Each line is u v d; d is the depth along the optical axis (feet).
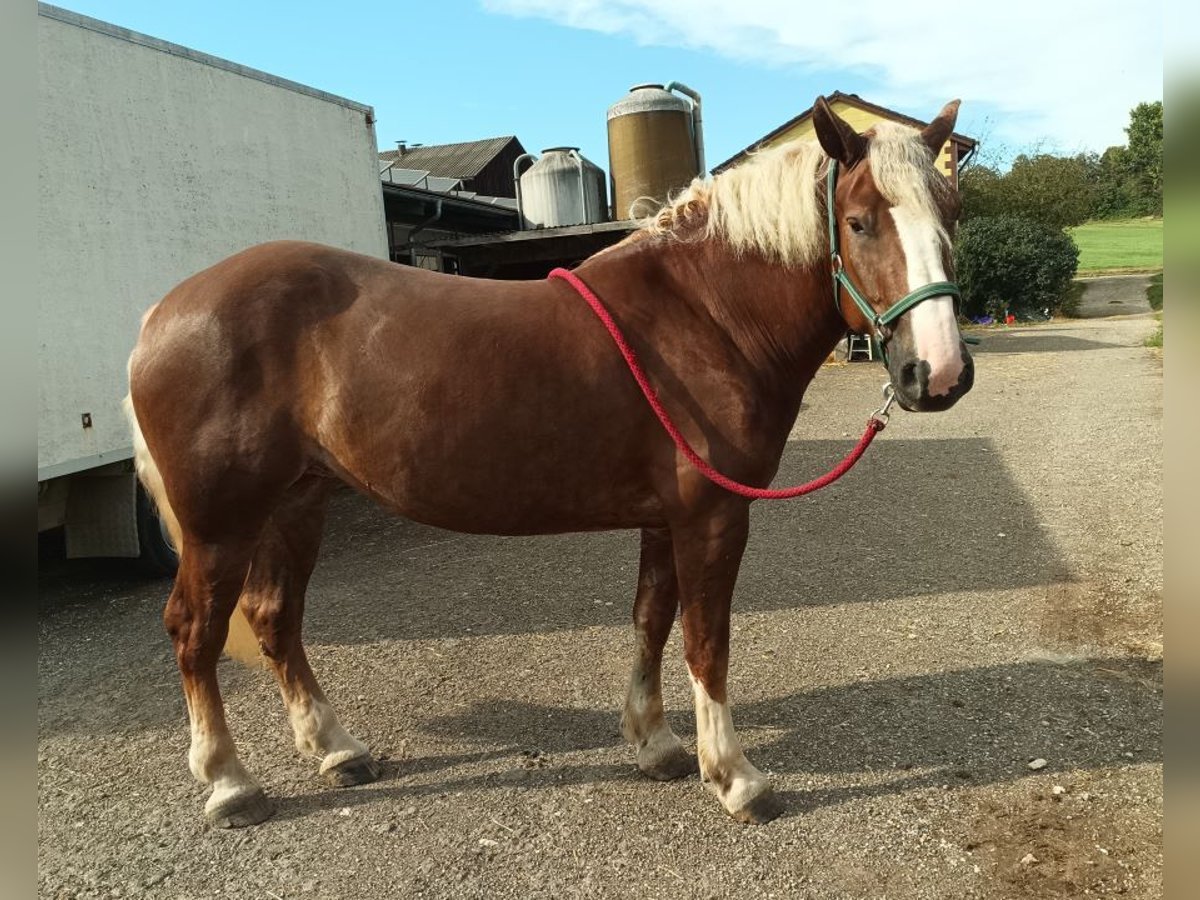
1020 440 24.23
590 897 7.02
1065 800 8.00
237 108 17.33
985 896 6.83
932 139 7.50
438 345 7.54
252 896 7.19
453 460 7.59
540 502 7.81
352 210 21.34
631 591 14.28
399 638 12.66
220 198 16.81
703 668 7.98
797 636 12.10
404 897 7.10
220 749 8.24
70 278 13.44
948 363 6.46
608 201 37.73
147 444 8.13
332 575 16.01
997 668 10.78
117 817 8.41
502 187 78.13
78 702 11.08
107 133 14.21
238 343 7.66
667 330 7.67
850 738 9.27
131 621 14.07
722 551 7.72
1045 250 60.23
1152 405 27.55
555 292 7.89
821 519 17.95
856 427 27.73
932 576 14.30
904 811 7.95
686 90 31.40
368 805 8.43
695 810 8.15
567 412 7.54
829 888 7.00
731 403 7.57
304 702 8.99
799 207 7.39
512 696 10.66
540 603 13.92
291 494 8.77
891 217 6.74
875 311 7.04
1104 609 12.49
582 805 8.29
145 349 7.92
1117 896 6.73
